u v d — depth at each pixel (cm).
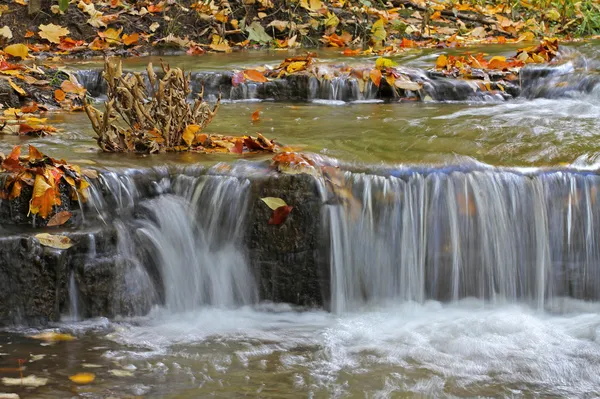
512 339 447
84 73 852
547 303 509
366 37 1168
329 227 494
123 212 495
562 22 1284
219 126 677
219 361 414
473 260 504
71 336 442
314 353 427
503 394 382
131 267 477
